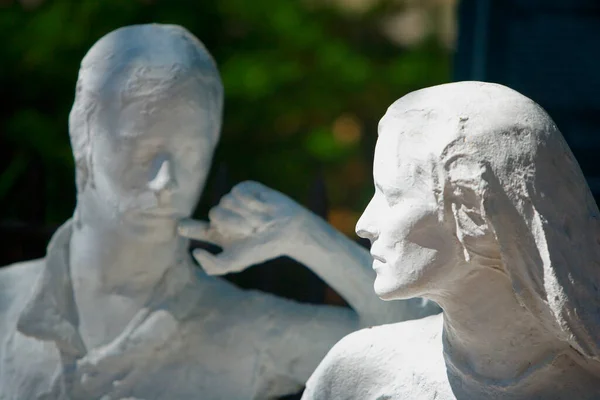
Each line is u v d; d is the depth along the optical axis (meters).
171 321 5.33
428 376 4.02
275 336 5.41
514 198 3.60
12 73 9.41
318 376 4.31
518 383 3.83
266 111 9.95
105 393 5.31
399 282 3.79
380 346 4.18
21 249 7.22
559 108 7.21
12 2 9.67
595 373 3.79
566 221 3.62
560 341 3.78
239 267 4.92
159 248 5.30
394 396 4.09
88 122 5.18
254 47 10.06
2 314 5.62
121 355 5.30
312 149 9.96
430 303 5.08
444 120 3.72
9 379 5.42
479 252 3.70
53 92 9.45
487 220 3.62
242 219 4.88
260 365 5.40
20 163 8.95
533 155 3.61
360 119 10.45
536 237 3.59
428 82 10.56
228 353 5.39
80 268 5.37
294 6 10.28
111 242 5.29
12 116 9.35
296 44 10.13
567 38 7.22
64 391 5.33
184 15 9.73
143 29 5.27
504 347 3.83
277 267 6.88
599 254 3.66
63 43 9.43
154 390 5.30
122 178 5.14
